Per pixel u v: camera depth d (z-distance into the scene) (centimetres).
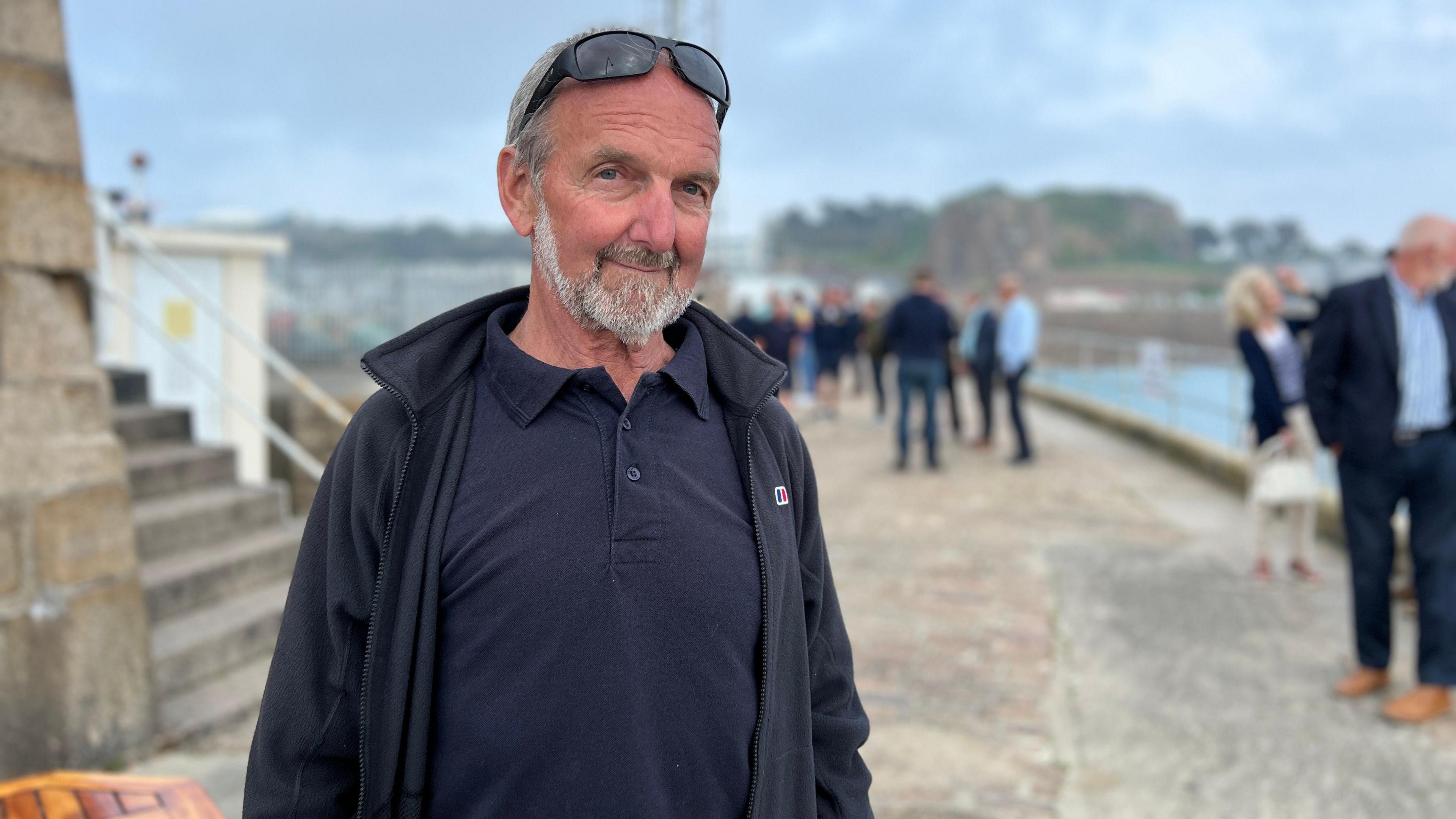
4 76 294
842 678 141
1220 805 322
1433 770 342
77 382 317
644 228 114
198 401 833
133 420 512
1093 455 1098
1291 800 324
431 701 111
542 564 108
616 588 108
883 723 386
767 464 127
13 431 298
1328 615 513
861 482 920
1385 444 378
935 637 486
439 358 118
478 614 108
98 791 176
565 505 110
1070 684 425
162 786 179
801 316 1756
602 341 122
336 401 920
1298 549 571
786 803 124
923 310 956
